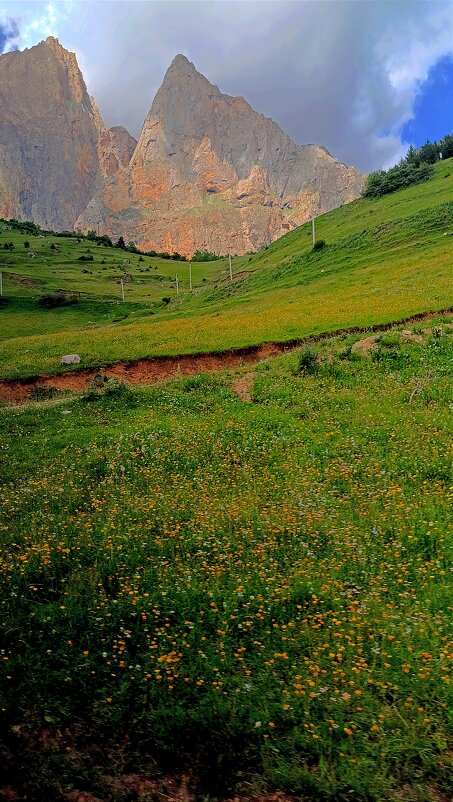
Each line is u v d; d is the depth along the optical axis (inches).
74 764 257.6
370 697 274.5
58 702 282.7
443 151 4618.6
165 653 311.0
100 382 1119.6
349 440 649.6
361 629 321.7
